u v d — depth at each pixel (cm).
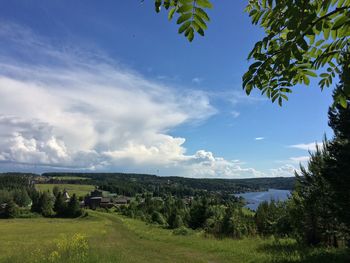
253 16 296
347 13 246
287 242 2503
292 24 245
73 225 6512
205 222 4859
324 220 2044
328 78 310
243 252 2203
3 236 4069
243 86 297
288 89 320
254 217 3888
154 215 7225
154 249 2631
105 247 2502
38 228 5744
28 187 16750
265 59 285
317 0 253
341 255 1741
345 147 1600
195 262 2008
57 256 1820
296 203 2250
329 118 1678
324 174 1684
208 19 237
